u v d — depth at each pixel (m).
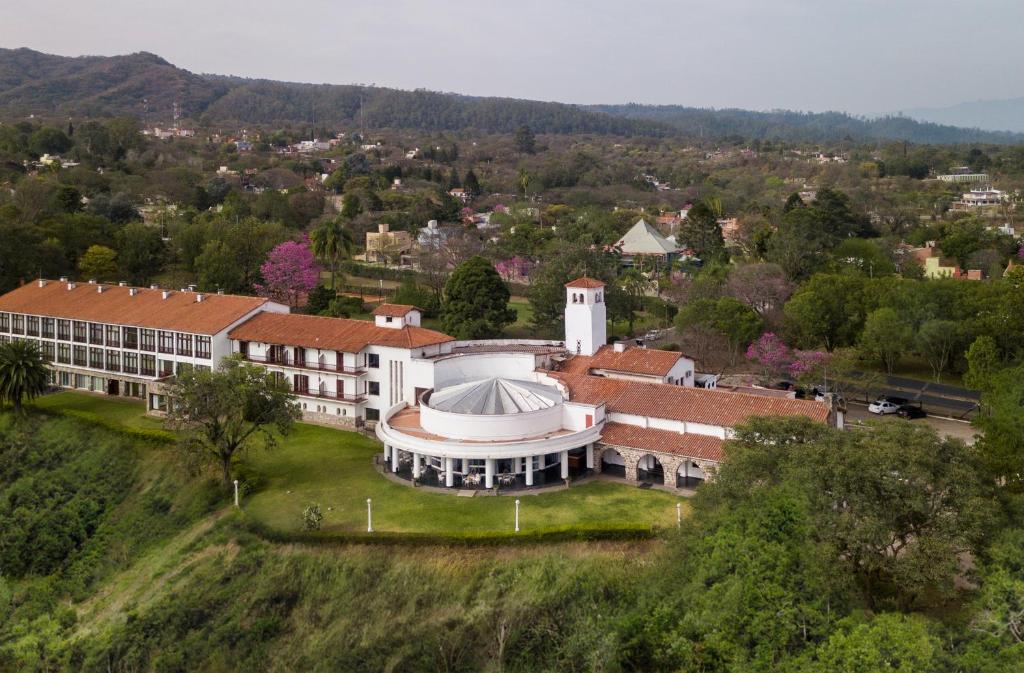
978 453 60.56
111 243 152.25
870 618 47.00
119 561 72.94
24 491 83.31
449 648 56.56
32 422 94.38
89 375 104.62
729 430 73.44
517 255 167.88
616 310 128.00
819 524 49.91
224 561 65.81
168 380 92.38
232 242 149.12
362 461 81.44
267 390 78.50
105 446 87.31
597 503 70.75
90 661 60.25
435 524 67.00
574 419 78.31
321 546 64.56
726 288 125.81
